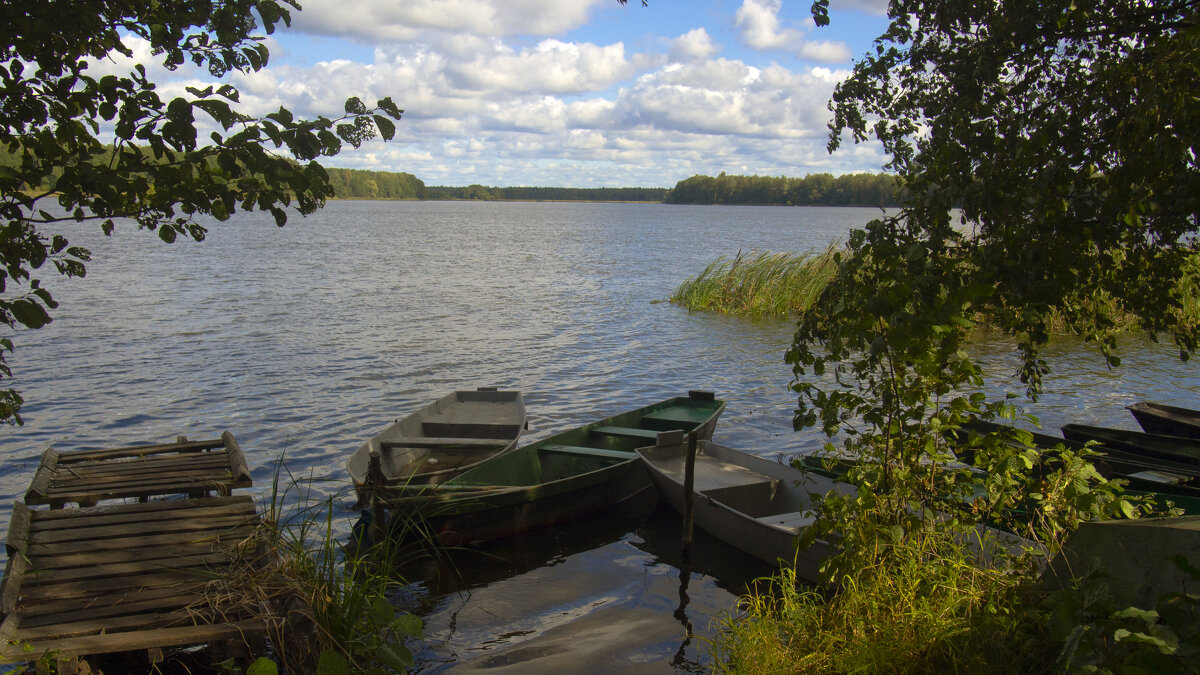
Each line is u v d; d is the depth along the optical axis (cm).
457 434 1191
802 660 512
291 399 1484
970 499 705
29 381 1573
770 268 2636
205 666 606
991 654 446
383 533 806
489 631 688
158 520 714
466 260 4684
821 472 918
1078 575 456
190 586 593
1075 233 406
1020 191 417
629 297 3006
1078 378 1633
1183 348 482
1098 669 351
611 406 1503
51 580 594
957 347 456
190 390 1533
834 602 567
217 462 899
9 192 335
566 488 914
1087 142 421
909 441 569
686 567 821
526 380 1689
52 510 738
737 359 1884
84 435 1253
